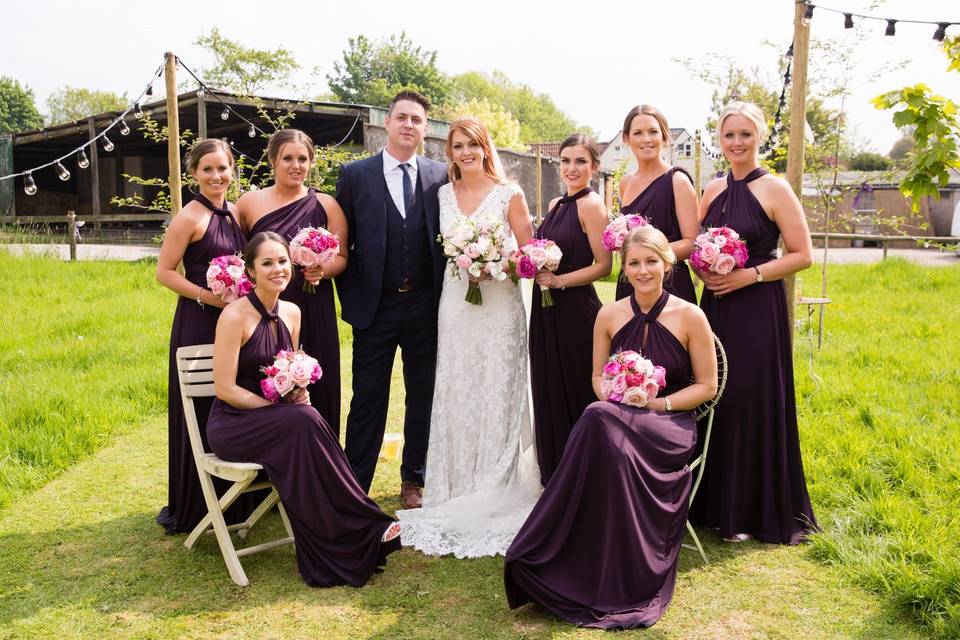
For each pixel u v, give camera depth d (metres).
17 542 3.84
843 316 10.11
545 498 3.18
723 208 3.98
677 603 3.21
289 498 3.36
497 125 46.38
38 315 9.34
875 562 3.40
